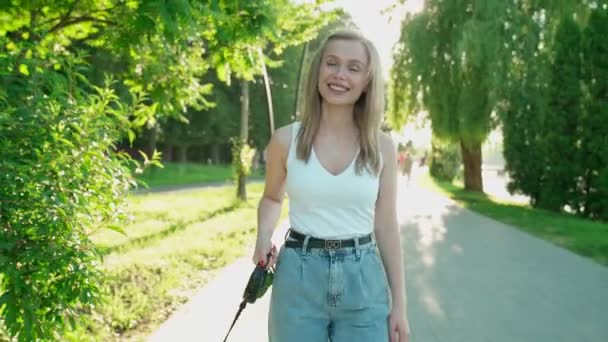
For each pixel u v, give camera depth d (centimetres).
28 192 326
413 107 2327
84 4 609
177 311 627
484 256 1012
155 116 768
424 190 2953
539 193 1928
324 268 263
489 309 663
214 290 726
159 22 497
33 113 339
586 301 700
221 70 729
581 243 1134
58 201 325
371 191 266
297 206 270
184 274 795
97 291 357
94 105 373
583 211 1777
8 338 392
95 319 532
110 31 610
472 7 2100
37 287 340
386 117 2402
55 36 676
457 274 856
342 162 267
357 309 264
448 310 659
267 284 277
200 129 4997
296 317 264
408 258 991
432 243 1167
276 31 639
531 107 1933
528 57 1978
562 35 1759
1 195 319
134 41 591
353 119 274
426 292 745
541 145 1856
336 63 269
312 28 919
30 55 392
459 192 2694
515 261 962
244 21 585
